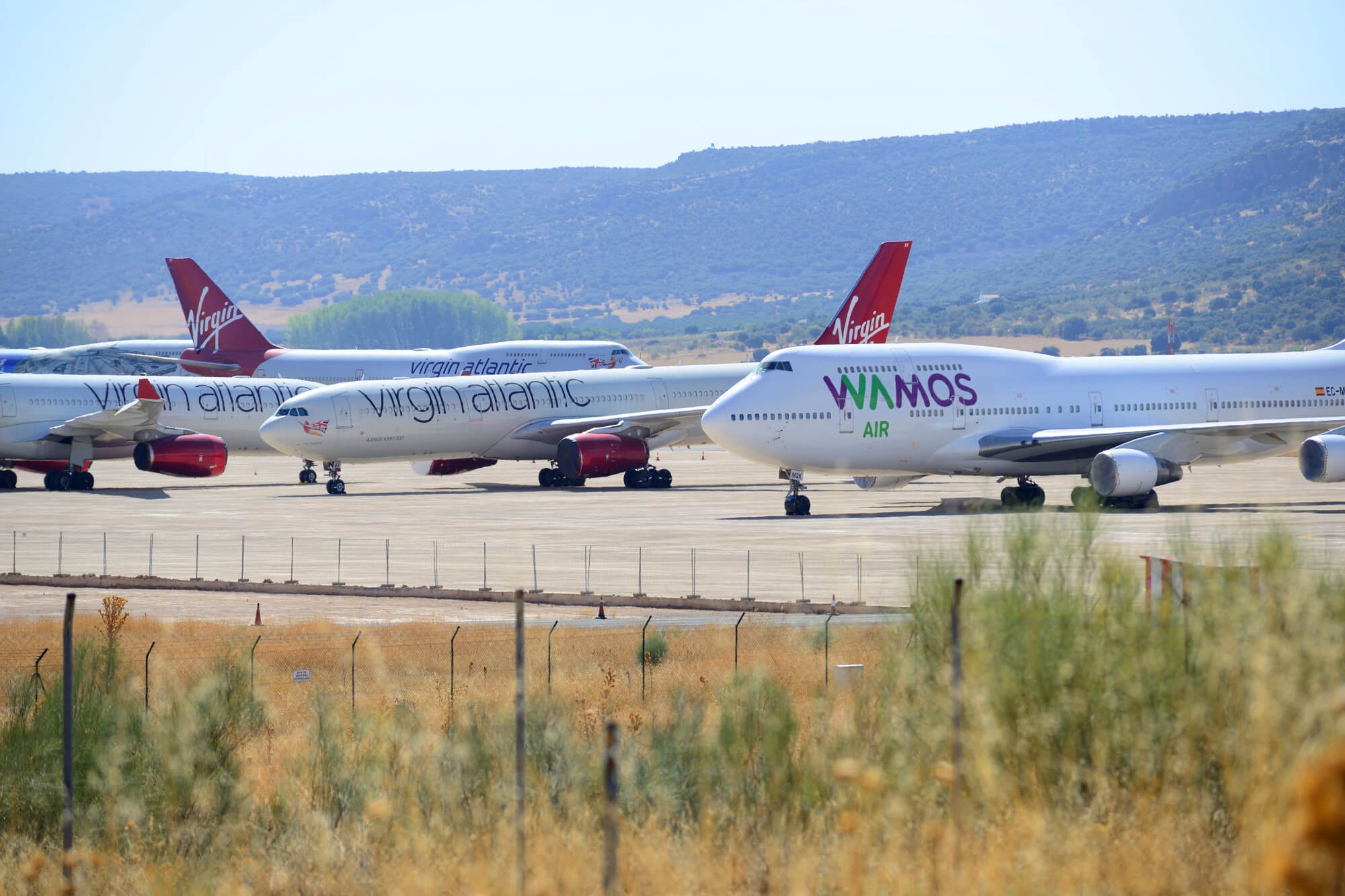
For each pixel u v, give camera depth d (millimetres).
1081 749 52656
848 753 59531
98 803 66312
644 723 78688
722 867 50188
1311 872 29094
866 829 50062
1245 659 50688
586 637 120312
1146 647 54000
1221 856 45938
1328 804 28594
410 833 55719
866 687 71438
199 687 81125
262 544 196375
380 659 107688
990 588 58656
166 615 140375
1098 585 58781
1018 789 51812
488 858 53094
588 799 60250
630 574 162625
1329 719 45281
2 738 74312
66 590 158625
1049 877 44750
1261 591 53125
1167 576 59281
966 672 55062
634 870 50156
